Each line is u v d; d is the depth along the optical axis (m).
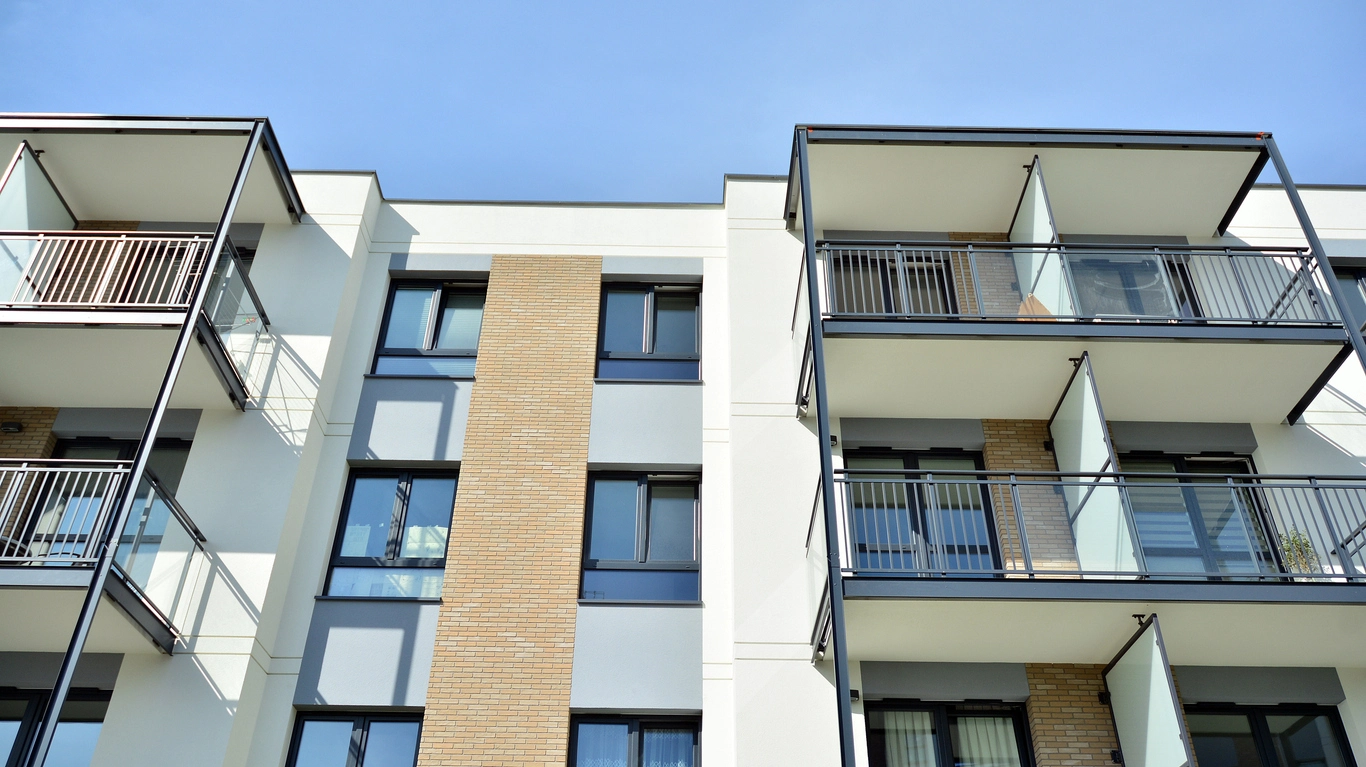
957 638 10.38
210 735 9.78
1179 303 12.92
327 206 14.01
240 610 10.55
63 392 11.95
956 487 12.05
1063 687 10.70
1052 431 12.29
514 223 14.30
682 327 13.62
